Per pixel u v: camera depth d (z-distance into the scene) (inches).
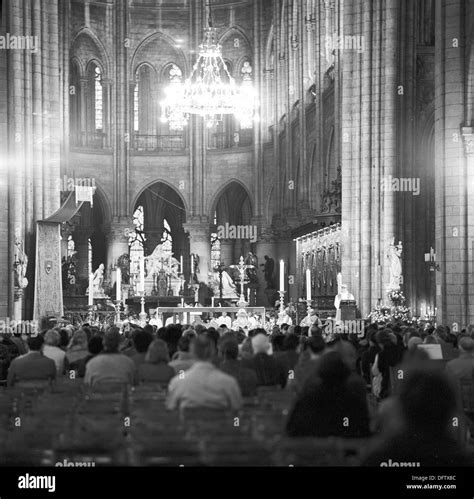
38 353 747.4
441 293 1622.8
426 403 349.1
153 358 694.5
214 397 527.8
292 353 813.9
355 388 517.7
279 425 467.2
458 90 1609.3
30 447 456.1
